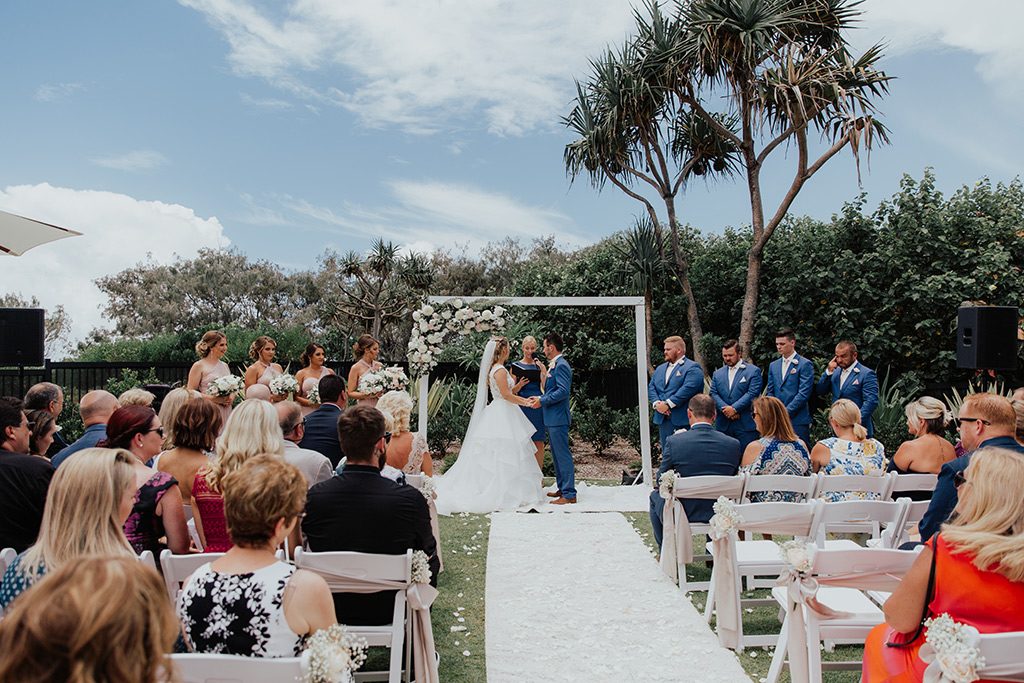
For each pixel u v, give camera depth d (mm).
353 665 2105
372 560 3256
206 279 33906
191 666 1948
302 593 2188
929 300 11070
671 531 5469
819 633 3346
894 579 3240
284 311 34281
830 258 11977
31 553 2439
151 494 3420
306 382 7824
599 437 12633
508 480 8234
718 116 12781
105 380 13477
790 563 3227
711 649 4305
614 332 14148
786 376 8367
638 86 11367
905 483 4906
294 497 2266
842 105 10250
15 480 3381
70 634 1124
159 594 1264
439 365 13695
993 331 6984
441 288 27625
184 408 4094
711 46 10586
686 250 13828
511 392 8531
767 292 12570
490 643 4402
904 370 11602
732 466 5492
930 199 11773
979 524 2352
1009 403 3883
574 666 4074
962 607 2328
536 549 6480
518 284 15289
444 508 8023
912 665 2498
